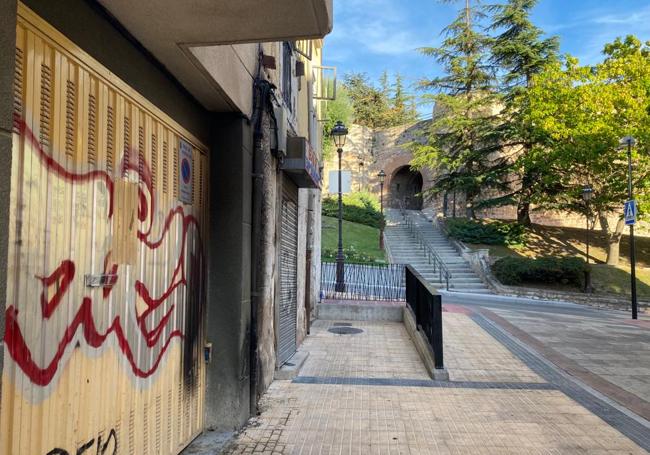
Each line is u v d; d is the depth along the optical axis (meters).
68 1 2.55
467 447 4.32
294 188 7.73
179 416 4.03
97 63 2.78
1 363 1.73
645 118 18.22
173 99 3.92
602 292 20.27
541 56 26.52
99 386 2.83
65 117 2.51
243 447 4.25
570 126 20.25
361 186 41.12
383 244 25.92
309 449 4.22
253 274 5.05
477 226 26.73
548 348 9.00
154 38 3.23
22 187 2.20
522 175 27.05
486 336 9.73
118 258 3.03
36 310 2.30
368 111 50.19
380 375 6.66
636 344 9.70
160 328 3.66
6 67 1.76
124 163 3.12
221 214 4.74
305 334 9.28
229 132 4.77
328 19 3.06
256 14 2.95
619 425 4.95
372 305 11.50
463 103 28.12
